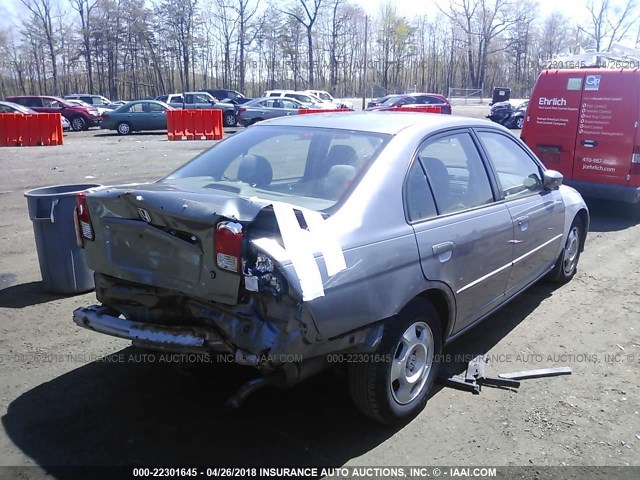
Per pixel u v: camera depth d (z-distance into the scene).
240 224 2.78
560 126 9.88
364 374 3.22
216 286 2.88
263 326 2.84
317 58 73.31
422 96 32.81
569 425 3.54
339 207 3.19
